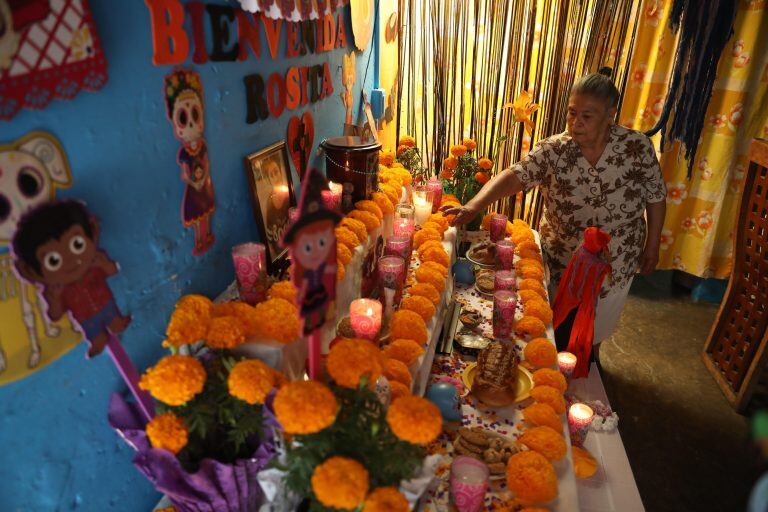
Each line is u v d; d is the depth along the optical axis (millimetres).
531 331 1654
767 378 2717
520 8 2691
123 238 869
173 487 794
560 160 2135
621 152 2021
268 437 896
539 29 2760
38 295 686
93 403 836
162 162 948
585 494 1696
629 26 2904
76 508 831
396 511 735
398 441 802
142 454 814
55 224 649
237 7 1143
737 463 2203
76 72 706
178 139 986
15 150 639
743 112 3037
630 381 2721
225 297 1205
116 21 786
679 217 3416
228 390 854
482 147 3053
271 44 1334
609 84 1897
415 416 754
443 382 1437
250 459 865
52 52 664
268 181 1383
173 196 1000
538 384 1426
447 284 1886
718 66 3004
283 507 881
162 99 923
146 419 863
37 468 745
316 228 746
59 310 674
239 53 1174
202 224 1112
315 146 1763
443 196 2559
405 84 2863
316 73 1681
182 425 785
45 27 648
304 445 768
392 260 1489
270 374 819
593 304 1867
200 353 977
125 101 830
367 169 1768
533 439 1187
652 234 2242
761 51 2896
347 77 2039
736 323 2654
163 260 992
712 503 2008
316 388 731
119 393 886
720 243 3418
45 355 721
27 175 659
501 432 1294
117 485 923
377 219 1693
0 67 597
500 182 2264
